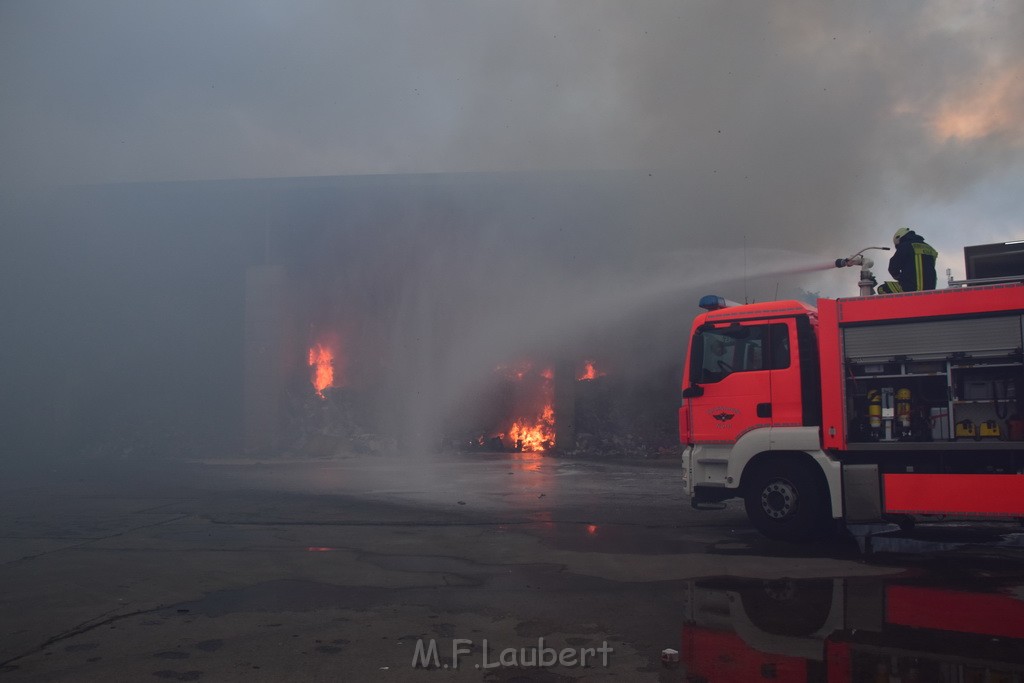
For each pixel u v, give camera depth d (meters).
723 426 7.41
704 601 5.05
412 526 8.24
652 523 8.38
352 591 5.42
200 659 4.02
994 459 6.43
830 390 6.93
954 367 6.60
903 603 4.96
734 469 7.22
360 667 3.87
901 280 7.70
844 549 6.86
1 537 7.76
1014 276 6.93
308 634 4.42
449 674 3.76
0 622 4.75
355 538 7.52
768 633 4.34
